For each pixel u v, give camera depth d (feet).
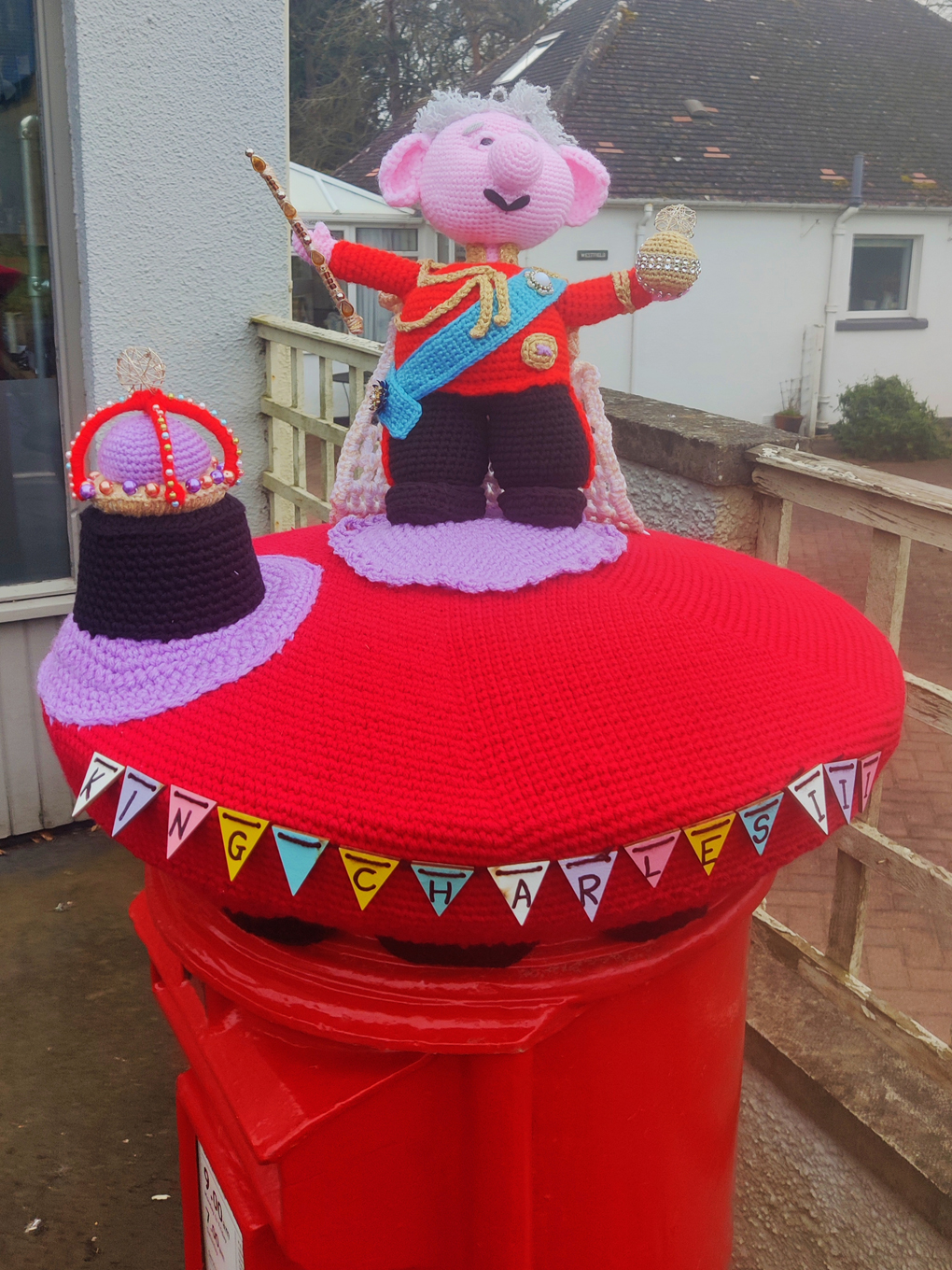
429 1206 3.85
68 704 3.59
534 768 3.16
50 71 9.62
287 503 11.84
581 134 44.73
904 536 5.54
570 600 3.86
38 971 9.03
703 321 45.47
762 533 6.69
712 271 44.93
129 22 9.67
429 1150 3.78
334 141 70.90
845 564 26.66
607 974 3.64
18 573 10.46
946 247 48.62
